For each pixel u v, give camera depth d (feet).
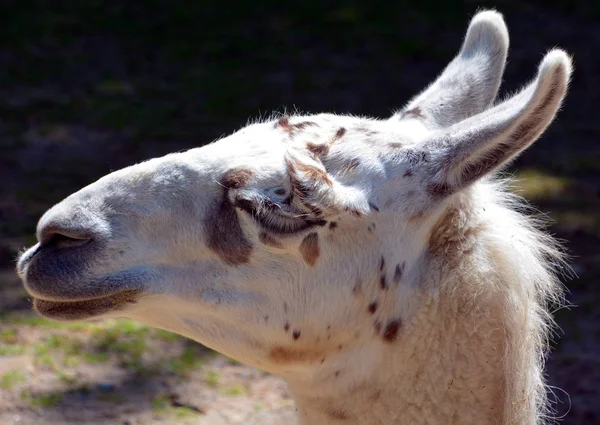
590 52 106.73
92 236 27.07
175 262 27.53
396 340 27.43
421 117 29.91
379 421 27.99
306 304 27.25
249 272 27.25
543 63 24.57
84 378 47.24
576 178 76.59
